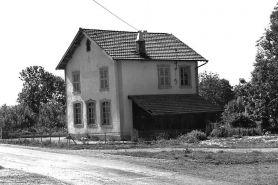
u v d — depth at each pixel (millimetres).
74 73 41125
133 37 39906
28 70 96188
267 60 46281
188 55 40031
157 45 39969
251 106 46938
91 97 39062
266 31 46750
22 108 56156
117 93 36125
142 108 34906
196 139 32031
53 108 62031
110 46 37094
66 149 29797
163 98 37406
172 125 35562
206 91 81500
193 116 37125
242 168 17984
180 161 20547
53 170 19203
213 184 14805
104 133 35406
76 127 41000
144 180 15875
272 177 15688
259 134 37812
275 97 45344
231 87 84750
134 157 23031
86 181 15969
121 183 15367
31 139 39219
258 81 46281
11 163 22625
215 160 20062
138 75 36938
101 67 37719
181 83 39688
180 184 14930
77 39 39688
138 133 33500
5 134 45844
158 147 28234
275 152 22812
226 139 32781
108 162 21406
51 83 97312
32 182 16000
